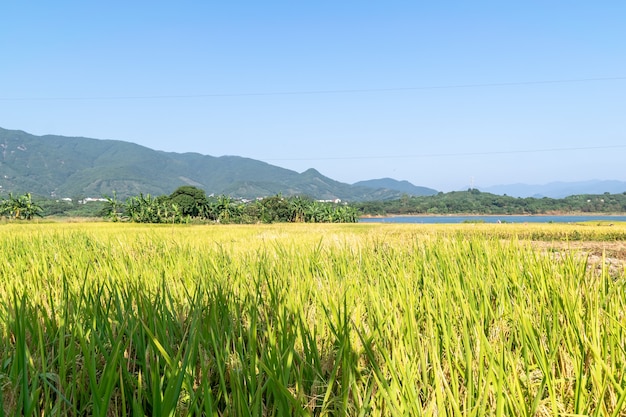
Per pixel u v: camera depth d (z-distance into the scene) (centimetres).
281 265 648
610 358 281
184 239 1396
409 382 227
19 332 257
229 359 265
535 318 365
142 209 9956
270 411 238
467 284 452
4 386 230
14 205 9288
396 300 393
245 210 12038
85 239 1342
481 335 251
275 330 306
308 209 12625
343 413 216
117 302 353
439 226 4759
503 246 736
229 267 629
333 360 291
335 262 697
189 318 329
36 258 799
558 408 226
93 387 209
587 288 436
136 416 208
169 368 248
